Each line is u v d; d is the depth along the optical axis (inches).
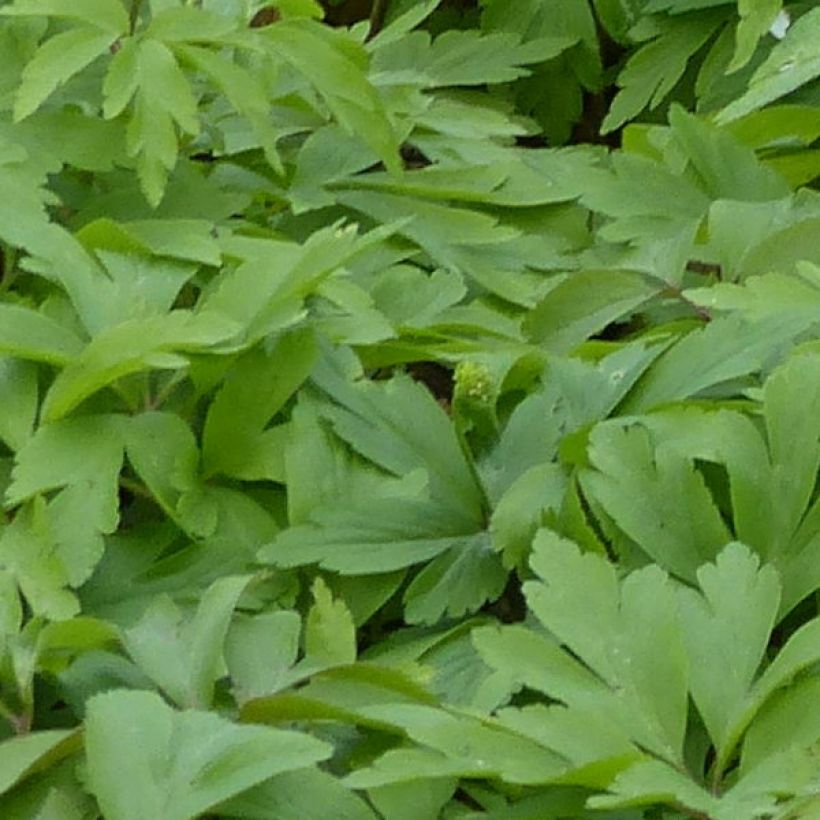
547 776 22.0
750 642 22.8
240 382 25.0
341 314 26.1
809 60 28.1
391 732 22.9
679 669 22.5
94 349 24.4
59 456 24.3
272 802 22.2
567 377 25.4
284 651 23.4
